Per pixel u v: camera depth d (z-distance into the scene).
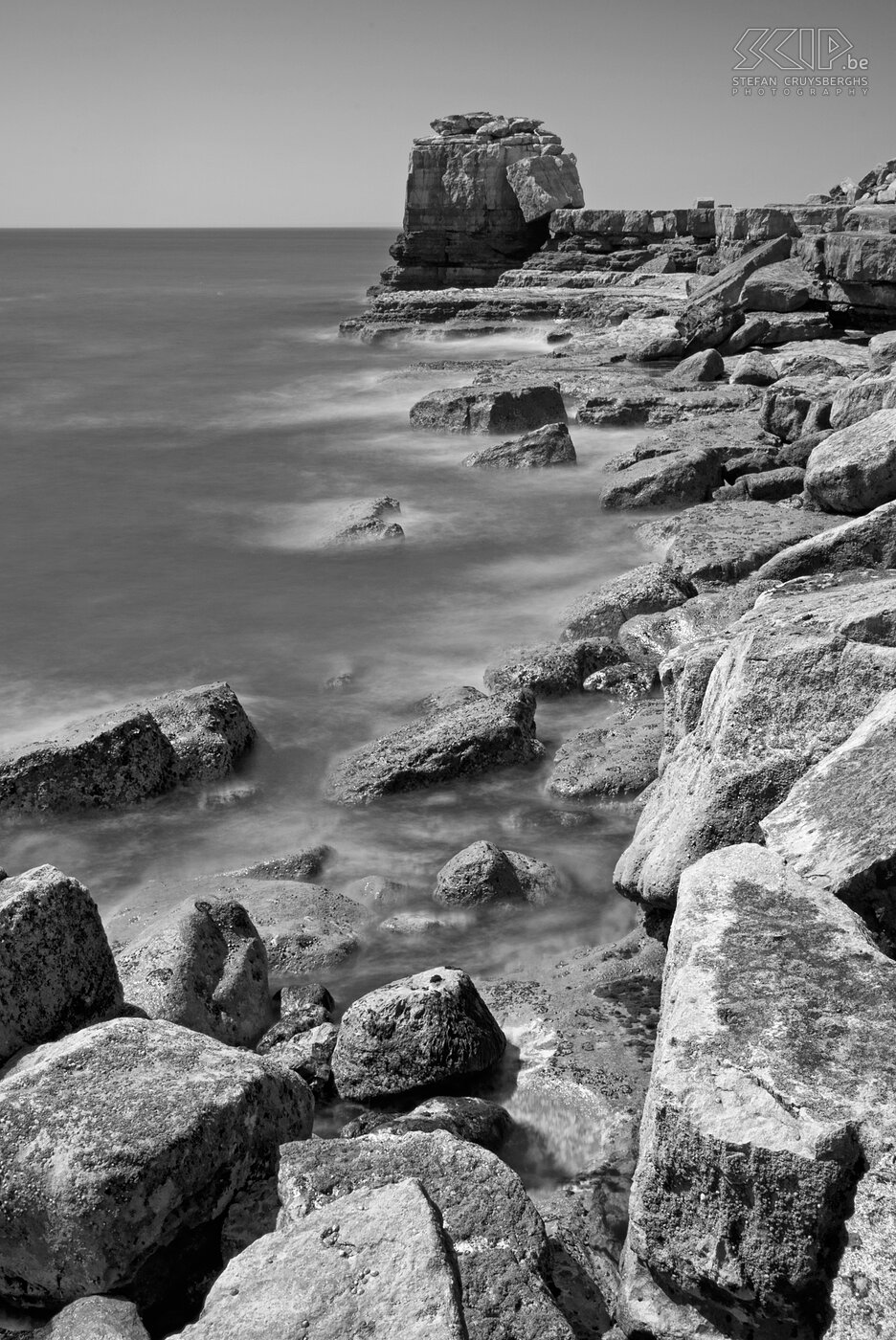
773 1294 3.75
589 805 9.37
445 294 50.91
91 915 6.04
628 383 28.00
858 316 32.28
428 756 9.79
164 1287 4.66
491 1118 5.52
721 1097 3.84
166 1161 4.57
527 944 7.50
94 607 15.22
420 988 5.96
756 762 6.02
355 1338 3.48
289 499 20.92
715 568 13.65
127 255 177.00
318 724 11.38
